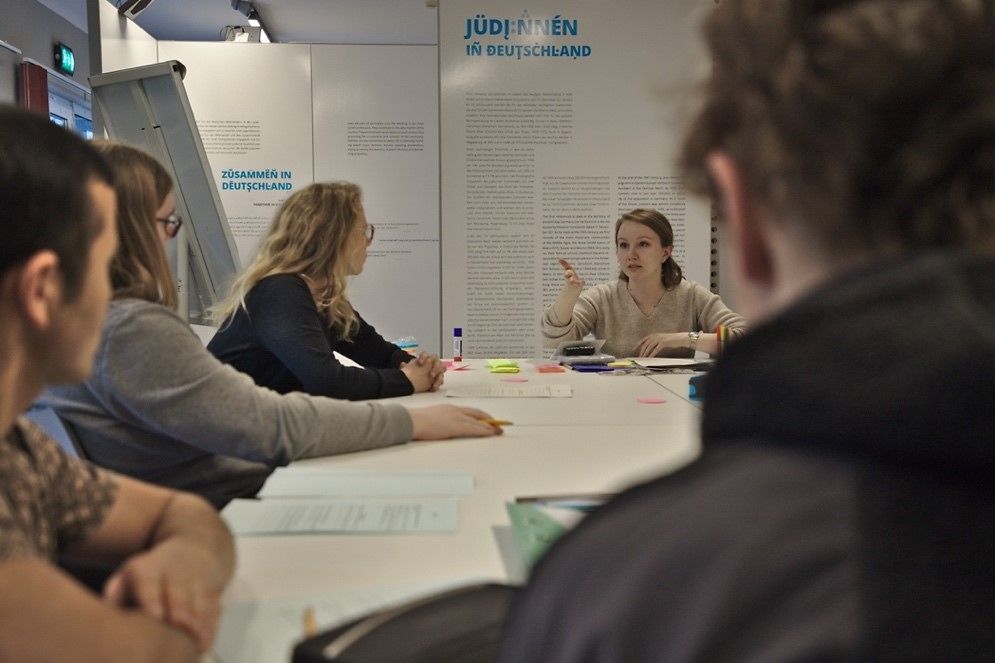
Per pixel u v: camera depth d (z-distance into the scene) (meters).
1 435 0.65
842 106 0.32
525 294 4.43
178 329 1.32
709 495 0.30
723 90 0.38
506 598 0.65
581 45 4.34
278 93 5.85
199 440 1.32
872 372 0.27
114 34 4.91
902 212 0.32
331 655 0.57
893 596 0.26
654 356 3.24
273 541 0.99
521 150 4.38
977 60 0.31
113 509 0.88
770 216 0.36
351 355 2.84
